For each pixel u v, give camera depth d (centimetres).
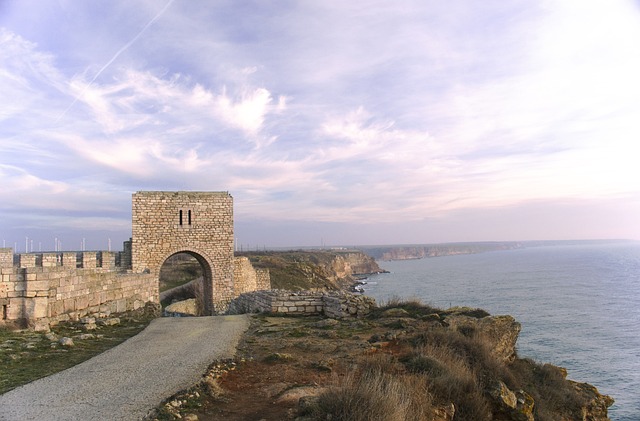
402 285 13425
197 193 3656
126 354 1362
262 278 5988
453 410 1034
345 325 1891
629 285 12081
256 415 884
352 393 855
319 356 1368
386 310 2058
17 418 816
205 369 1173
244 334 1745
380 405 816
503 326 1883
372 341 1551
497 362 1421
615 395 3762
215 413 892
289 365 1262
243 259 4553
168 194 3584
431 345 1395
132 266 3459
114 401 916
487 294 10012
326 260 17038
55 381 1057
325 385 1058
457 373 1177
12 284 1689
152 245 3522
